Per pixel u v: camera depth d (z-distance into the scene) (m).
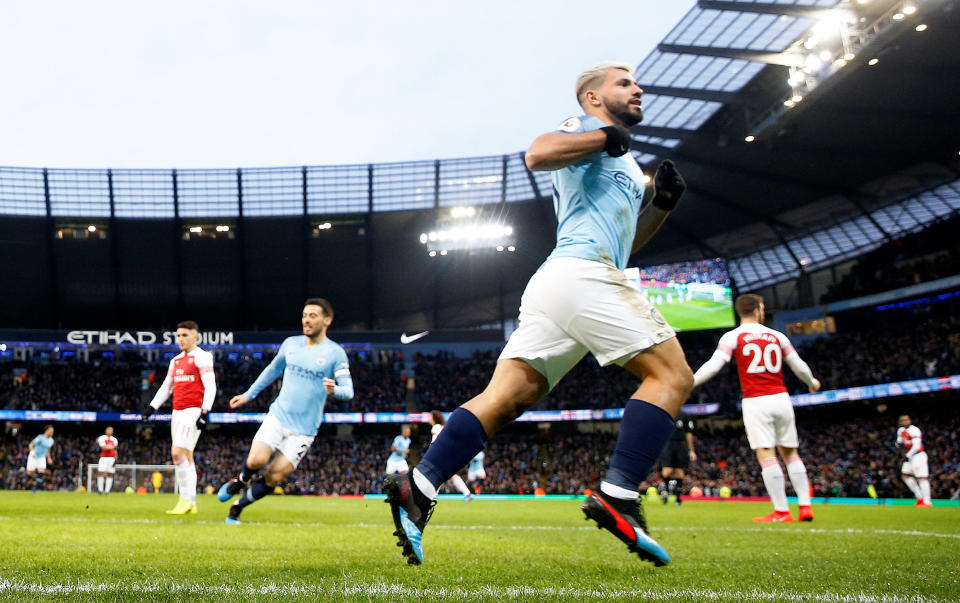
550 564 3.31
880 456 33.56
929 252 39.31
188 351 8.61
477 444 2.96
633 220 3.16
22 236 44.09
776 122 30.39
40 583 2.47
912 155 35.78
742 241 46.41
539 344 2.98
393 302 50.69
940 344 35.25
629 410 2.89
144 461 42.62
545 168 2.89
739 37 28.94
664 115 35.12
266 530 5.44
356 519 7.56
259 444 6.64
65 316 47.78
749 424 8.27
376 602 2.14
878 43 24.41
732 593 2.44
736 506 15.22
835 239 43.34
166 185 43.78
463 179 44.53
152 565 3.01
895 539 5.19
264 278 48.12
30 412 41.38
